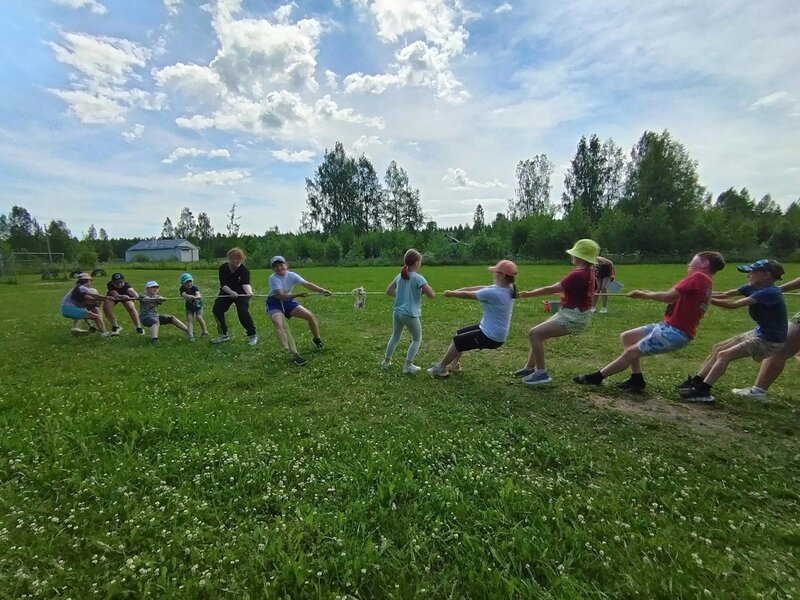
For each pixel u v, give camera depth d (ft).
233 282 31.37
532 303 52.01
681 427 16.58
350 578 8.99
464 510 11.05
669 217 195.52
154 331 32.63
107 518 11.06
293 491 11.97
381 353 28.19
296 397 20.12
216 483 12.53
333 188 291.79
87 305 35.45
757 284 18.51
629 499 11.69
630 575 8.87
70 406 18.19
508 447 14.96
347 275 116.26
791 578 8.98
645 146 241.35
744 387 21.31
